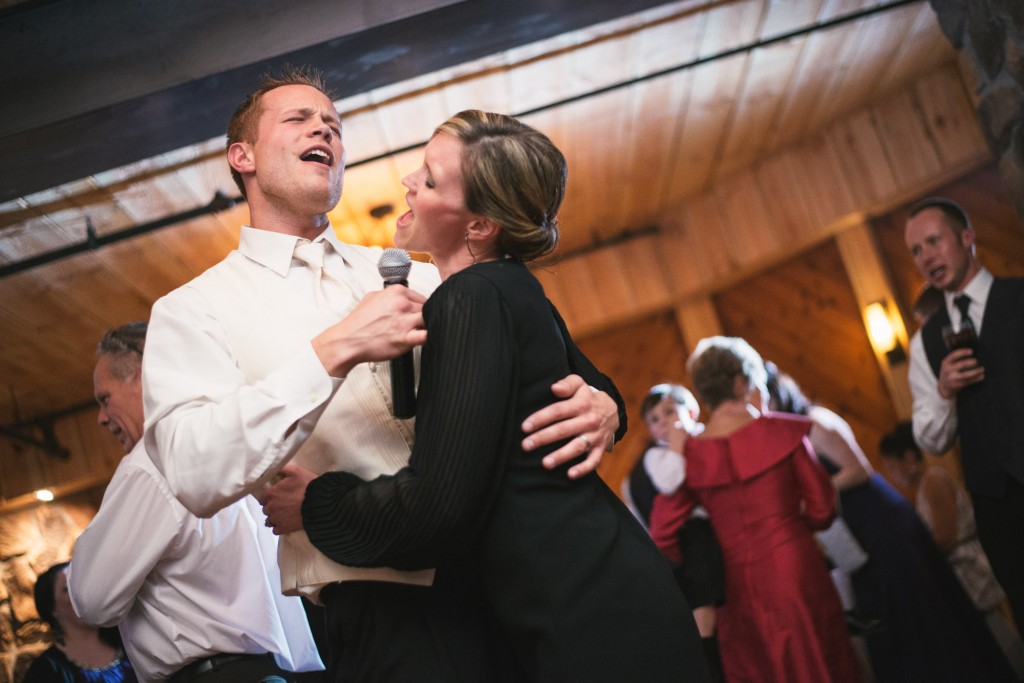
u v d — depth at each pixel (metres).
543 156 1.72
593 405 1.66
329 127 1.99
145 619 2.16
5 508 5.68
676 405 4.74
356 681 1.64
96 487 6.01
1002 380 3.37
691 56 4.26
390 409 1.74
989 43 3.39
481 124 1.73
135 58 3.03
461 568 1.68
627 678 1.48
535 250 1.75
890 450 5.27
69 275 4.40
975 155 5.36
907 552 4.20
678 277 6.70
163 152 3.28
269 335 1.77
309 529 1.58
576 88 4.23
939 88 5.43
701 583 3.94
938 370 3.78
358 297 1.91
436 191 1.71
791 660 3.71
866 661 4.32
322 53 3.08
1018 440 3.29
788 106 5.34
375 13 3.04
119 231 4.10
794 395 4.78
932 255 3.74
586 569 1.53
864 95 5.55
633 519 1.69
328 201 1.96
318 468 1.72
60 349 5.16
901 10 4.45
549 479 1.59
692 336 6.79
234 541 2.17
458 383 1.51
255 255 1.88
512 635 1.56
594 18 3.28
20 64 3.02
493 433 1.51
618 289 6.73
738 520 3.88
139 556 2.08
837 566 4.35
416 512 1.48
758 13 4.02
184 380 1.67
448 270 1.80
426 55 3.23
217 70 3.02
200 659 2.13
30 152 3.14
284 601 2.31
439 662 1.60
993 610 4.50
